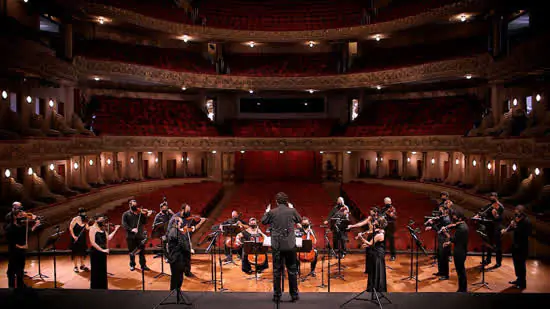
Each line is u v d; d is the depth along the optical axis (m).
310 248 8.70
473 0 21.09
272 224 6.55
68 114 21.44
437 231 10.09
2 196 14.16
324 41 28.42
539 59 15.23
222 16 31.59
